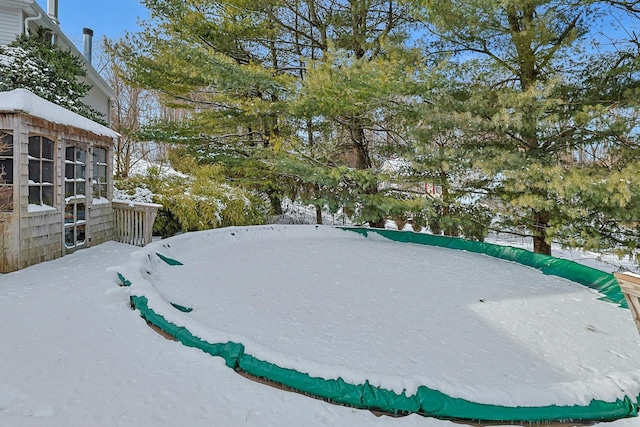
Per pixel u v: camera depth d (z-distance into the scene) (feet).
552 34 20.40
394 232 25.90
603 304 13.20
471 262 19.25
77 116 20.29
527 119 19.88
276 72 33.76
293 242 23.77
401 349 9.09
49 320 10.13
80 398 6.63
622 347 9.81
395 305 12.44
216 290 13.14
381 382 6.81
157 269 15.26
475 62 23.20
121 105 70.13
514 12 21.21
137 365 7.81
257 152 32.04
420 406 6.54
